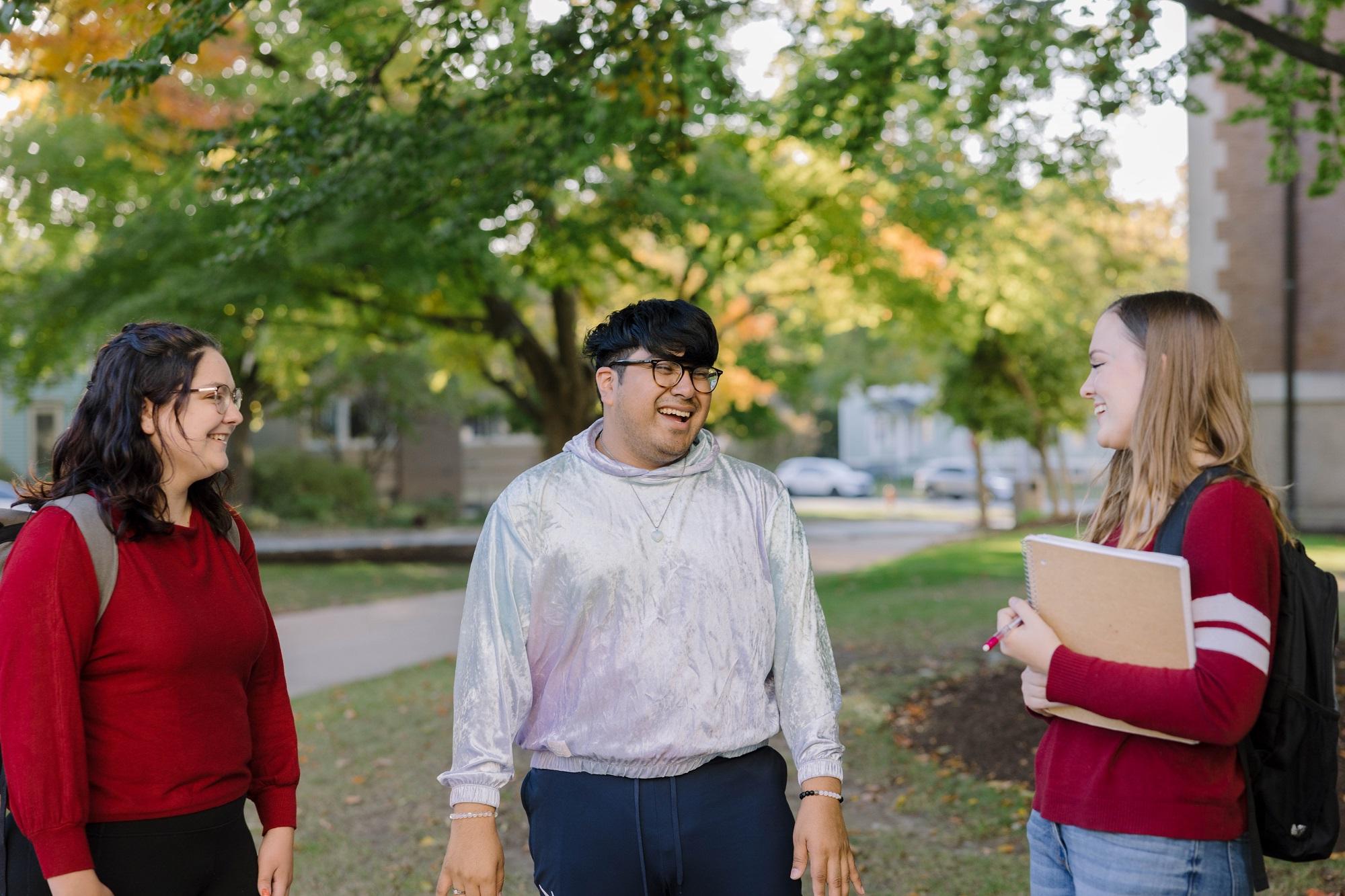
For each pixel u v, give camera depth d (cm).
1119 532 223
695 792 236
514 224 805
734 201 1241
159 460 216
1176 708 186
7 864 205
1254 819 199
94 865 200
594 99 761
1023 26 697
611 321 244
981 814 475
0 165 1343
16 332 1595
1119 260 1739
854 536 2389
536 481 242
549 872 241
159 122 992
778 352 2622
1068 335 1961
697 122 796
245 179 621
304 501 2819
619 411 241
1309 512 1566
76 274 1355
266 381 2431
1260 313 1588
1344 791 423
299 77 1056
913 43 732
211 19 473
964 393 2177
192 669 212
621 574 236
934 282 1496
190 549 223
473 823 230
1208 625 190
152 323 223
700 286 1581
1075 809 203
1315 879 372
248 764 239
